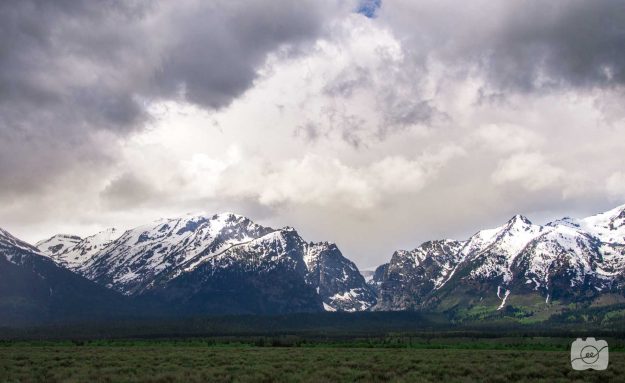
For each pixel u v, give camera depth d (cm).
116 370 9125
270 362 10938
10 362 10950
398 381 7531
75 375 8256
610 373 8275
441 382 7550
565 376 8200
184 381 7544
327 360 11425
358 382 7612
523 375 8300
